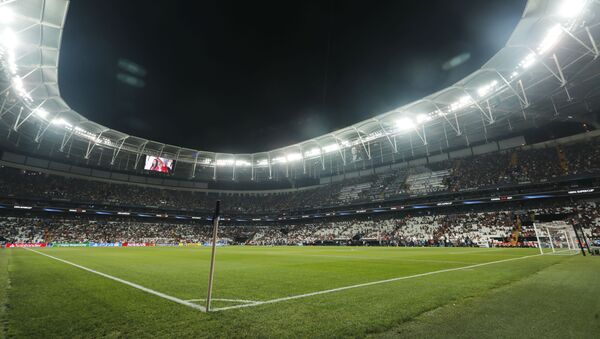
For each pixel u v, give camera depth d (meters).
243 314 4.43
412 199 48.69
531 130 44.19
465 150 51.31
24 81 31.03
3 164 46.12
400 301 5.23
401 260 15.52
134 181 61.88
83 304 5.07
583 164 37.12
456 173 48.34
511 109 36.84
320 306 4.92
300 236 57.56
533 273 8.87
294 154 60.50
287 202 66.50
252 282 7.81
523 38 25.28
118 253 22.50
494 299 5.26
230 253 24.30
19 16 22.52
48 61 28.38
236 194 71.12
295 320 4.10
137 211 55.94
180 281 7.90
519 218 38.16
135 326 3.85
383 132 46.75
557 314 4.24
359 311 4.56
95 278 8.33
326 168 65.19
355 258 17.56
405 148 53.41
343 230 53.84
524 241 34.31
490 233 37.78
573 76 29.00
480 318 4.09
